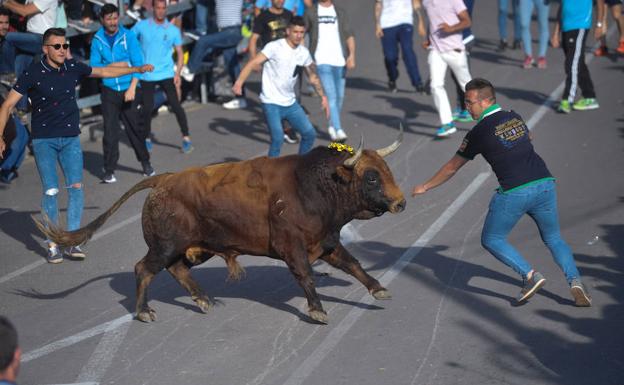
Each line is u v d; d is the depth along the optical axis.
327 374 8.71
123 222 14.62
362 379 8.56
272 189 9.77
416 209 14.33
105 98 16.53
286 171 9.80
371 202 9.61
